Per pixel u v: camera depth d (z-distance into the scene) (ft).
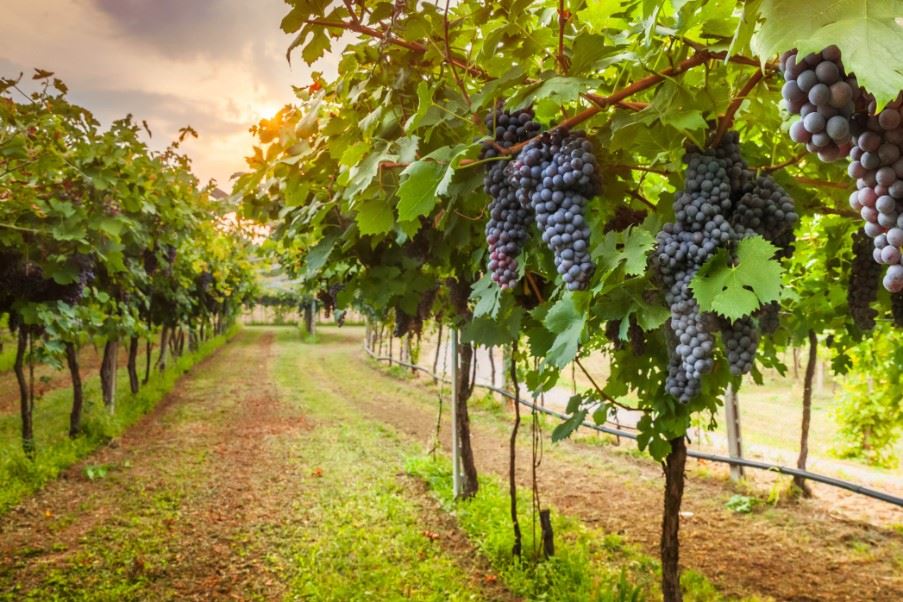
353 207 9.72
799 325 15.69
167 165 22.20
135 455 30.22
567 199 6.42
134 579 17.34
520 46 7.55
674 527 12.37
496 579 17.20
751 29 4.09
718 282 5.93
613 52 6.91
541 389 13.12
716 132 6.66
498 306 9.61
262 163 12.14
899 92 3.28
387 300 12.92
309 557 18.58
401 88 9.18
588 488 25.48
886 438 33.78
